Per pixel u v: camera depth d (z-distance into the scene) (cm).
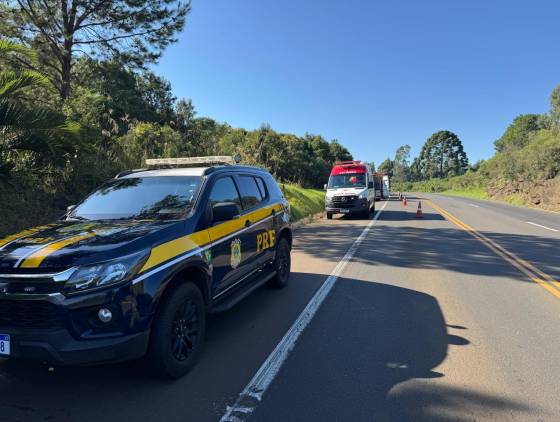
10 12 1667
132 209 455
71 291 315
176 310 369
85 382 368
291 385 364
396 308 584
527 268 853
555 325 521
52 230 400
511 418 316
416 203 3541
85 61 2039
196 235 417
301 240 1256
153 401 338
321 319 536
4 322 325
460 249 1086
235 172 559
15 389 357
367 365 404
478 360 417
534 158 4331
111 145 1303
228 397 344
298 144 4653
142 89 3662
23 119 768
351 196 1916
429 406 332
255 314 555
